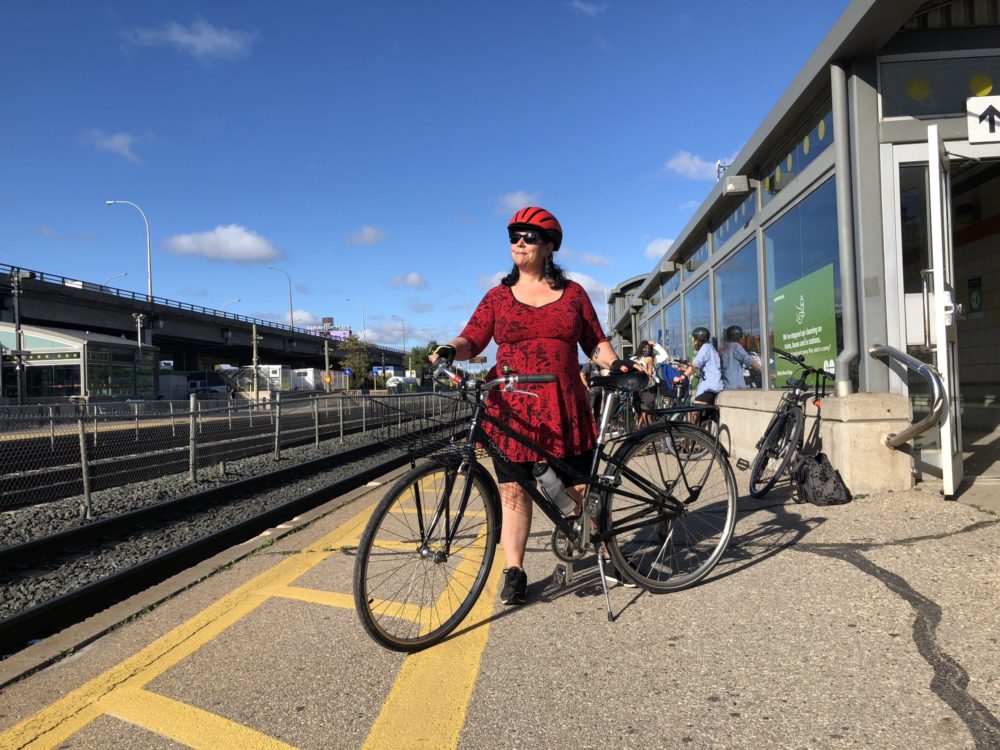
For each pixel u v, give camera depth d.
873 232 5.06
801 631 2.67
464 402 2.88
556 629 2.87
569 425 3.02
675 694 2.26
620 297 22.52
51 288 43.97
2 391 36.62
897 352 4.74
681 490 3.40
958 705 2.07
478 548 3.01
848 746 1.91
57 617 3.98
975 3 5.12
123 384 41.69
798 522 4.27
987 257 8.50
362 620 2.58
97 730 2.21
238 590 3.65
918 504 4.40
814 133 5.95
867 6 4.43
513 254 3.18
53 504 7.66
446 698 2.33
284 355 87.06
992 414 8.13
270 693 2.42
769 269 7.25
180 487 8.68
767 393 6.58
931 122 5.06
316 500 7.50
